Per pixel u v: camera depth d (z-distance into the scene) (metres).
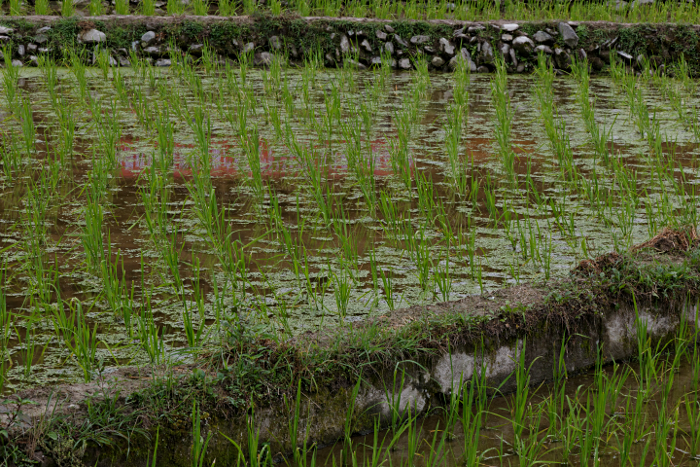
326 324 3.79
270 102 9.55
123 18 12.33
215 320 3.82
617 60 13.05
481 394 3.42
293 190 6.13
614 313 3.80
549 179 6.52
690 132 8.40
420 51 12.95
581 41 13.03
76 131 7.88
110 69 11.75
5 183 6.06
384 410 3.19
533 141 7.89
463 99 9.51
